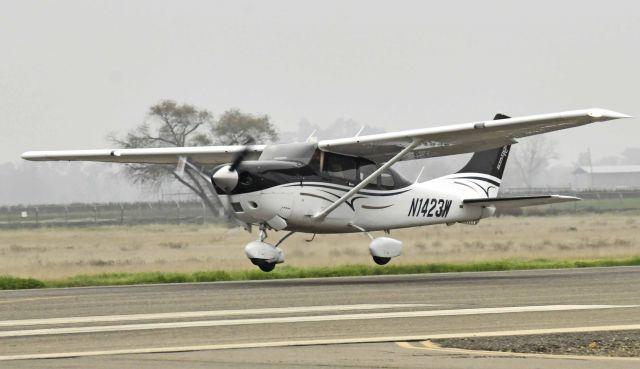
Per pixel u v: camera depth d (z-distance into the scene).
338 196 52.25
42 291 46.53
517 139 51.75
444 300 38.69
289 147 52.09
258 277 55.09
